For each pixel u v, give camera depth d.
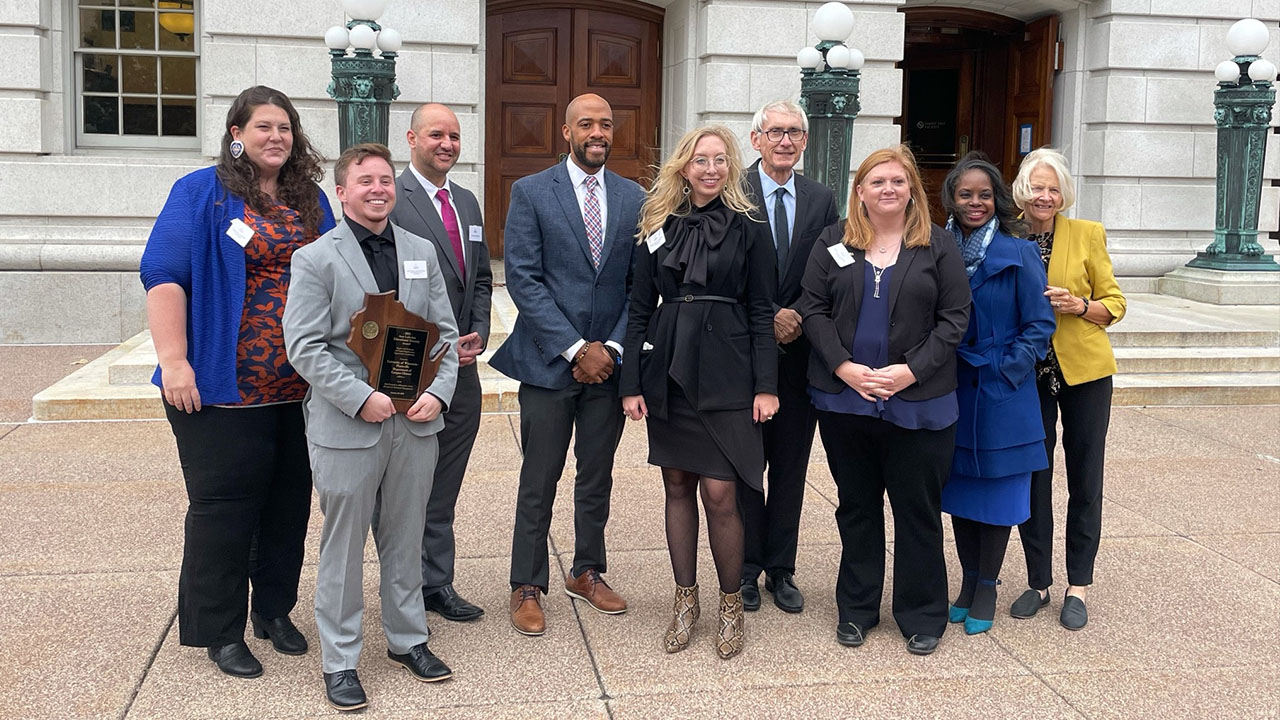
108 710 3.24
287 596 3.71
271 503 3.62
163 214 3.29
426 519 3.98
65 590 4.12
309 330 3.19
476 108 10.02
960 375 3.90
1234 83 10.80
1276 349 8.87
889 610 4.16
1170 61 11.23
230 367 3.29
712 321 3.69
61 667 3.50
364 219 3.33
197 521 3.38
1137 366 8.37
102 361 7.97
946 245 3.68
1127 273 11.52
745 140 10.36
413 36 9.66
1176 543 4.95
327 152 9.62
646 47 11.21
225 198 3.34
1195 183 11.51
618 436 4.10
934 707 3.37
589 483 4.09
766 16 10.20
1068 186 4.00
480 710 3.30
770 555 4.18
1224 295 10.60
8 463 5.79
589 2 10.92
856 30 10.40
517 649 3.75
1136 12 11.12
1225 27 11.29
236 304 3.30
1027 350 3.79
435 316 3.44
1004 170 12.75
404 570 3.49
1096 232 4.06
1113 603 4.24
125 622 3.85
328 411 3.26
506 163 11.02
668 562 4.64
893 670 3.63
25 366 8.32
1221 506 5.52
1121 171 11.35
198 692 3.37
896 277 3.65
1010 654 3.77
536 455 3.94
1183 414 7.67
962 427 3.86
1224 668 3.67
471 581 4.36
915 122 13.36
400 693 3.40
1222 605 4.22
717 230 3.67
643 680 3.53
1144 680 3.57
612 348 3.92
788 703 3.38
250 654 3.54
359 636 3.39
